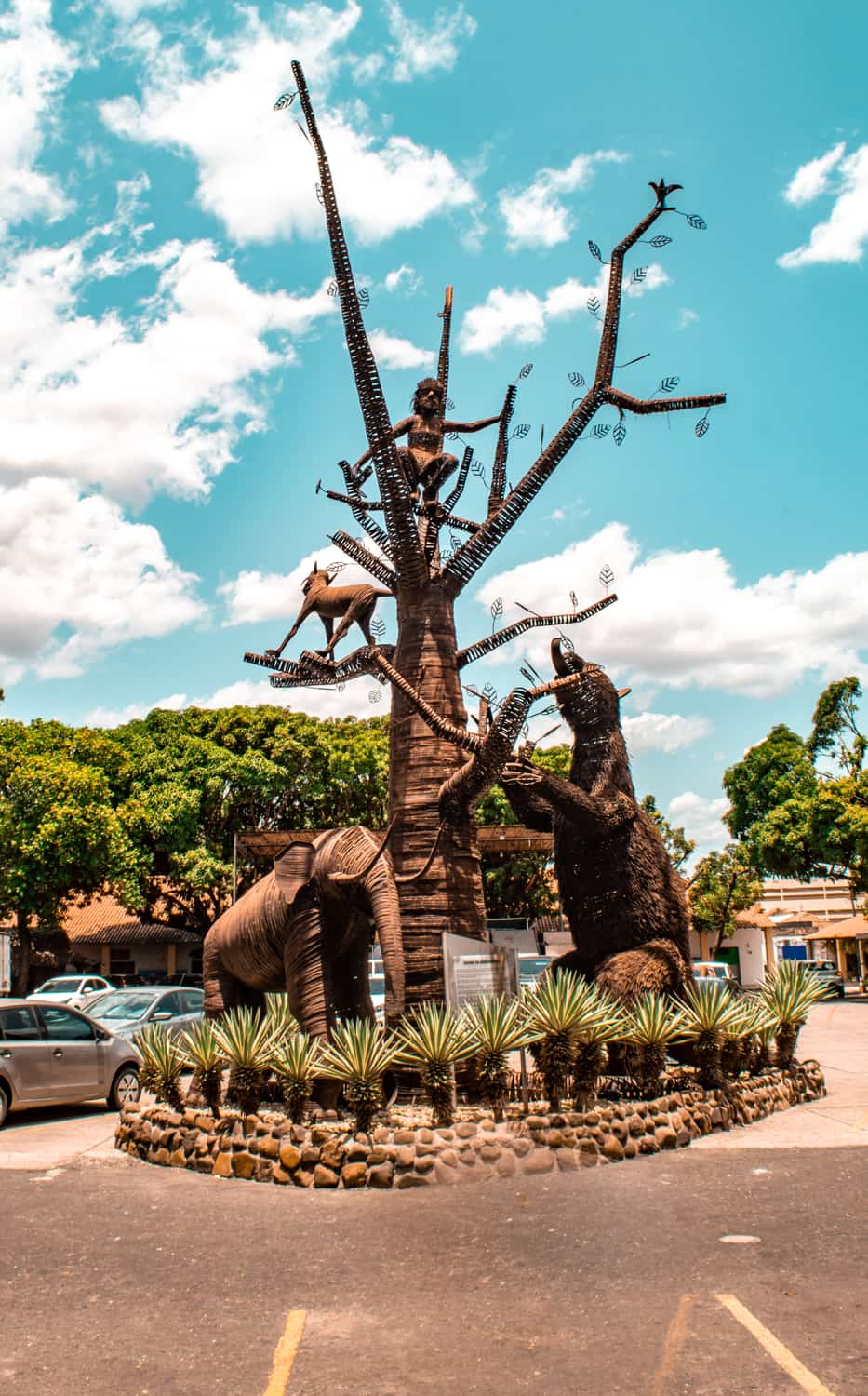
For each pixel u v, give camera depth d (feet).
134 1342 16.34
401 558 37.58
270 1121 28.60
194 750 122.01
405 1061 32.96
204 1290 18.80
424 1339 16.10
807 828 121.19
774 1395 13.61
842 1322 16.10
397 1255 20.47
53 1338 16.56
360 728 132.57
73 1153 32.78
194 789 119.34
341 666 39.93
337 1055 28.14
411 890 35.68
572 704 40.22
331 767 124.88
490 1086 28.53
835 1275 18.38
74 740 119.75
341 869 32.71
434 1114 28.27
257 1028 31.40
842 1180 25.53
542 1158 27.14
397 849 36.40
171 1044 33.45
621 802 38.47
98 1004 59.00
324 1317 17.25
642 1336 15.80
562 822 39.75
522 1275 18.93
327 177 35.09
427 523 39.55
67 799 106.83
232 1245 21.56
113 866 109.91
